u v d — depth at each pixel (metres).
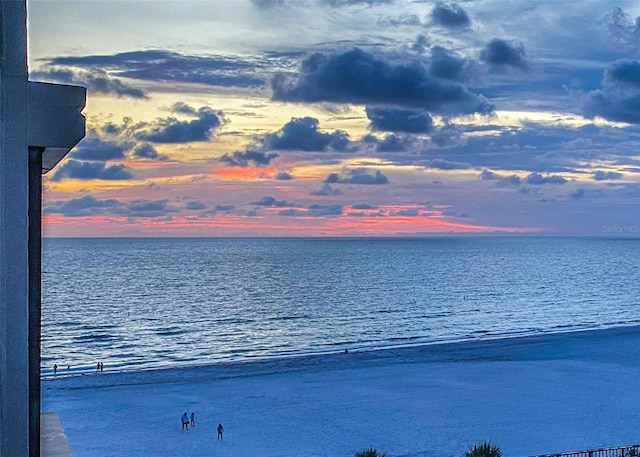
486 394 55.22
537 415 48.69
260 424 47.38
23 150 4.81
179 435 45.09
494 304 145.88
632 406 51.19
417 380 60.91
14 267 4.78
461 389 57.09
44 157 5.34
